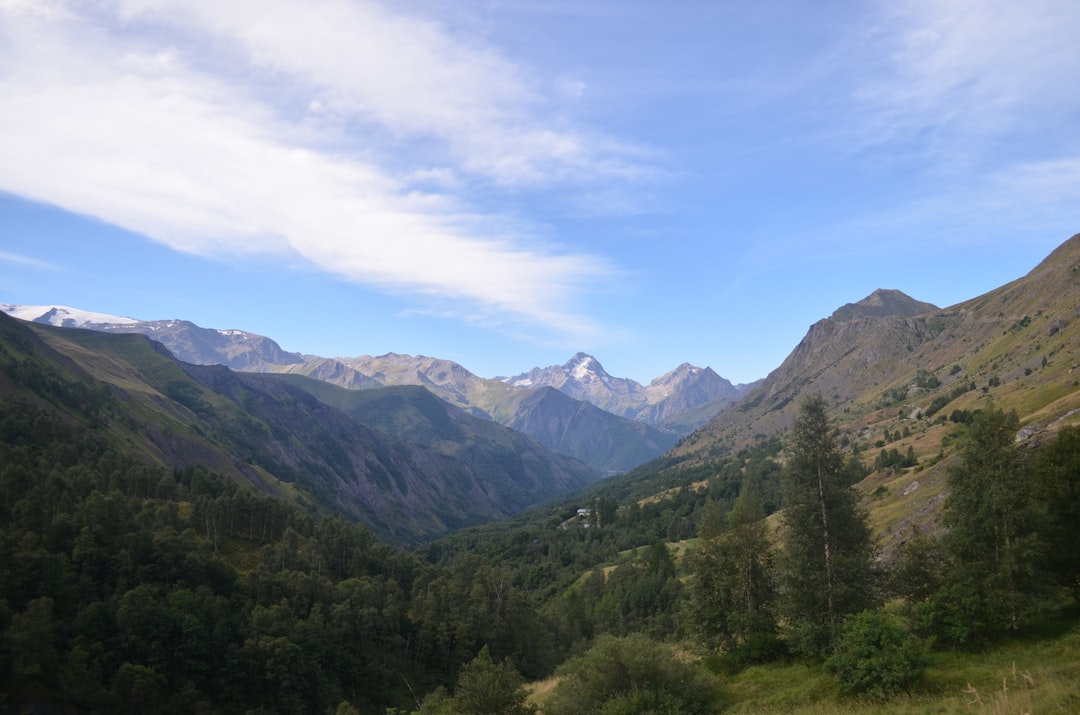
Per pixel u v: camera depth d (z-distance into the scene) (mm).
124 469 138250
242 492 139375
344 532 138125
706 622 43875
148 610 82688
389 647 105438
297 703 86188
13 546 84125
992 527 36562
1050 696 22484
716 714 34219
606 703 35125
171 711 77750
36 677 71562
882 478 129625
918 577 40938
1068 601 38125
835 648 34781
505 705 39938
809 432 39250
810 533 38531
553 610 146000
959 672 31109
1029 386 176625
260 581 102750
